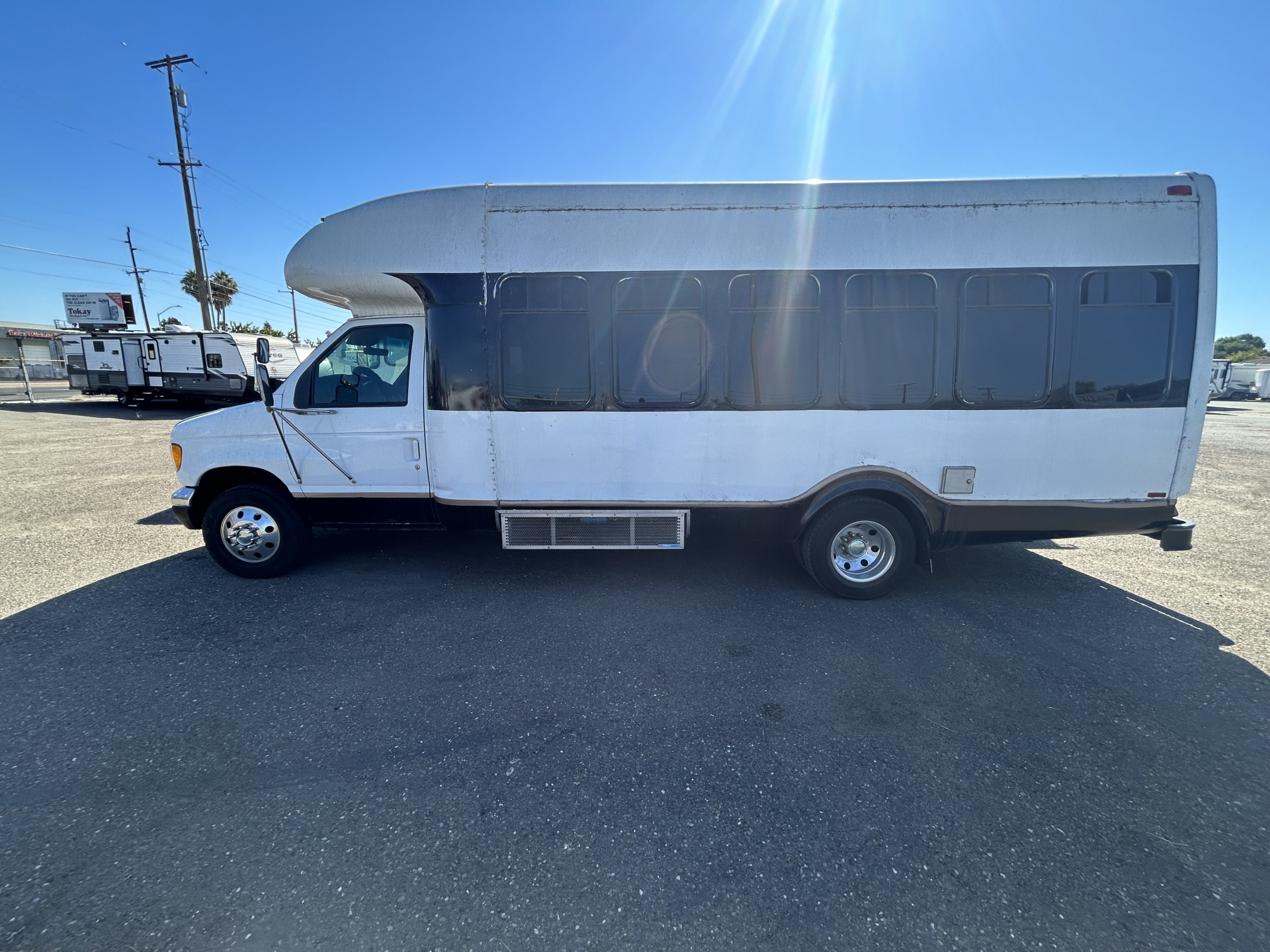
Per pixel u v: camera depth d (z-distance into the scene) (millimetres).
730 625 3977
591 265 4090
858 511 4242
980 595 4527
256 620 3980
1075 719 2951
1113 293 3959
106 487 8078
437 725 2871
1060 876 2043
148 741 2730
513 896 1956
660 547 4355
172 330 22203
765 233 4039
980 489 4160
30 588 4500
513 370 4211
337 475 4512
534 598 4395
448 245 4125
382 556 5250
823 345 4082
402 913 1892
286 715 2939
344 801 2369
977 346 4039
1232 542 6016
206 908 1903
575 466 4293
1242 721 2943
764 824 2271
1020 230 3951
